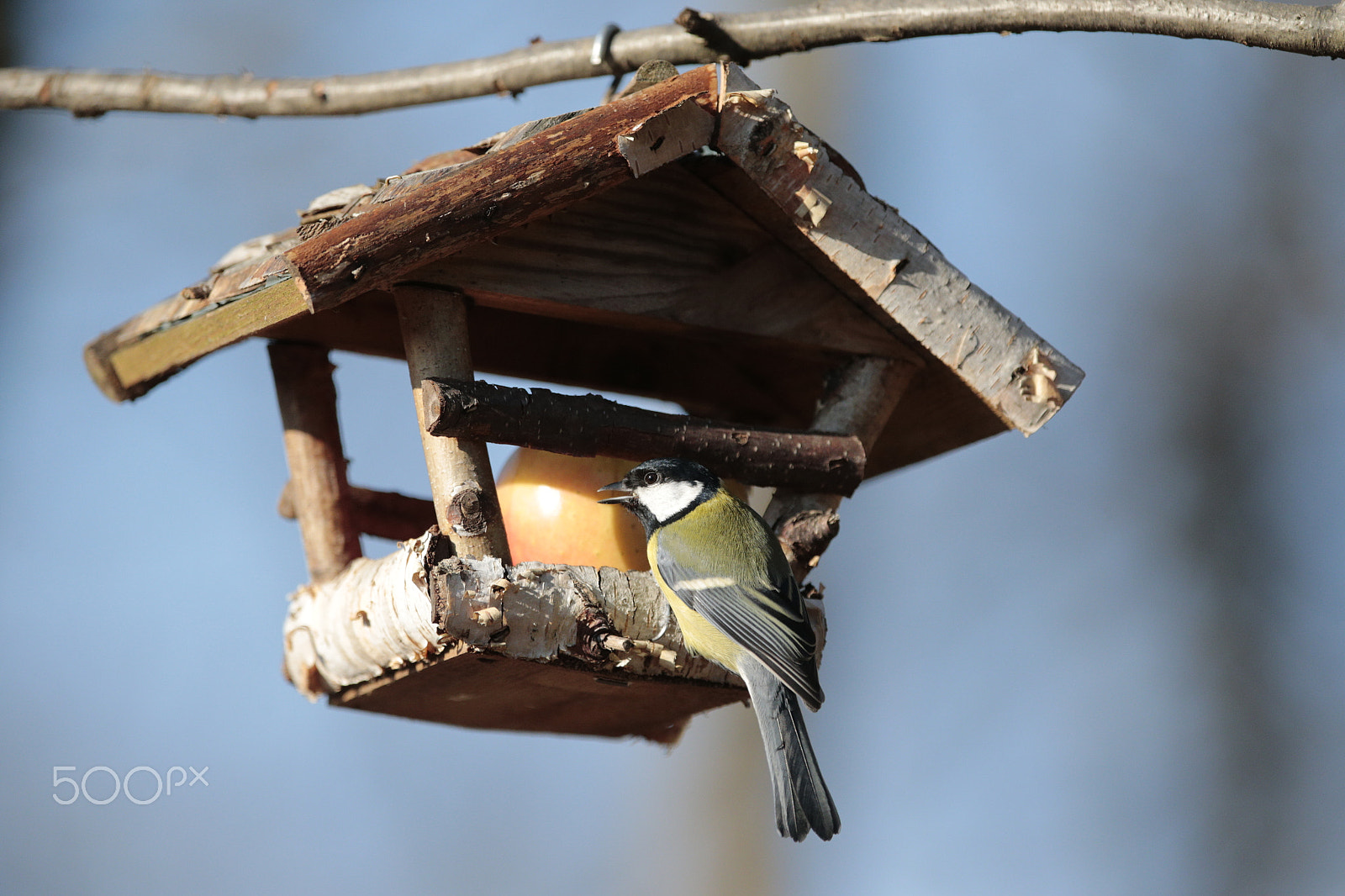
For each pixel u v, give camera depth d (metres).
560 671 8.56
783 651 8.98
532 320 10.55
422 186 8.05
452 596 7.89
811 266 9.80
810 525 9.66
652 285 9.30
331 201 9.13
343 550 10.50
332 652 9.45
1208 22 8.46
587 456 8.95
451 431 8.17
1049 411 9.17
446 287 8.57
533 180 7.92
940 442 11.71
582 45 11.40
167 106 12.56
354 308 9.98
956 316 9.13
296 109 12.32
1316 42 8.16
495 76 11.73
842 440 9.64
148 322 10.41
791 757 9.16
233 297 9.27
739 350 10.85
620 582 8.65
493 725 11.11
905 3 9.88
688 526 9.26
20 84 12.74
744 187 9.14
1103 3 8.88
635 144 8.02
